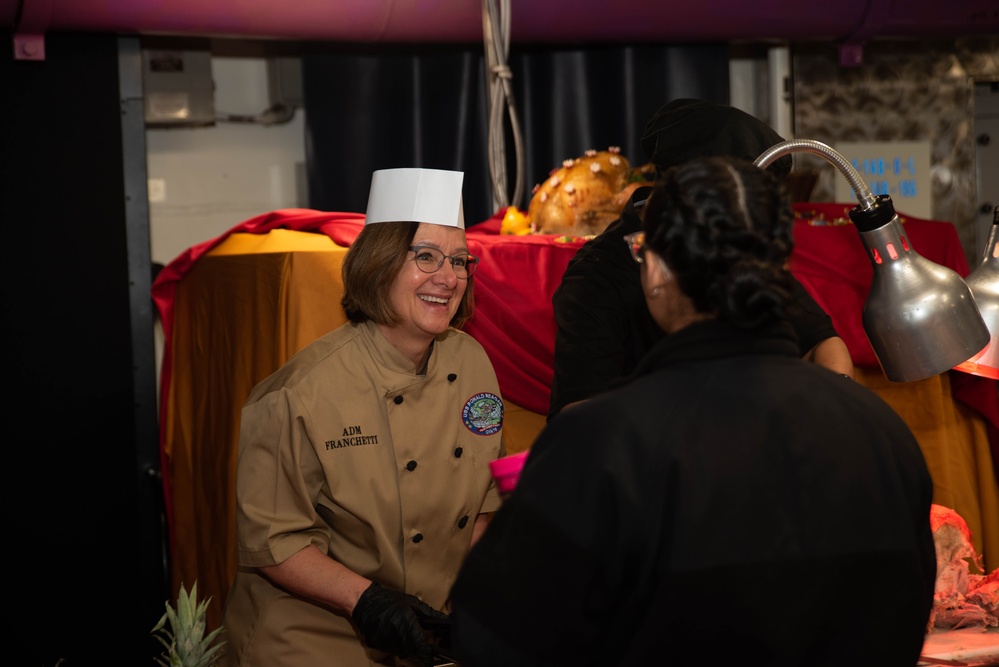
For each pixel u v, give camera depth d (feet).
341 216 8.64
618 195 8.76
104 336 11.59
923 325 5.01
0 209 11.23
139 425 11.67
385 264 5.86
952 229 9.80
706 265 3.54
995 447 9.64
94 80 11.46
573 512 3.40
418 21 11.34
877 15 12.17
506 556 3.44
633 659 3.45
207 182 14.11
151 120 13.48
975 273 5.88
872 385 9.24
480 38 11.70
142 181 11.71
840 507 3.46
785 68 14.55
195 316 10.16
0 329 11.26
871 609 3.50
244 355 8.84
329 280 8.07
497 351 8.21
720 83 13.76
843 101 14.46
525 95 13.83
